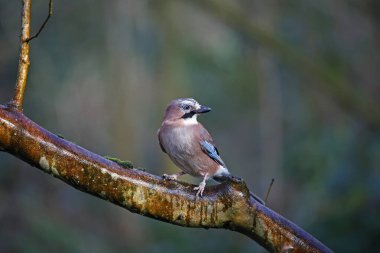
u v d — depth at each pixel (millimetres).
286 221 4418
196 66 18672
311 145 16750
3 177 15742
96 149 17828
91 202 17234
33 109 16094
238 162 20938
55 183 16797
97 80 17234
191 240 13820
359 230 10641
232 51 18609
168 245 13820
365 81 17297
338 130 15875
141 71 18125
